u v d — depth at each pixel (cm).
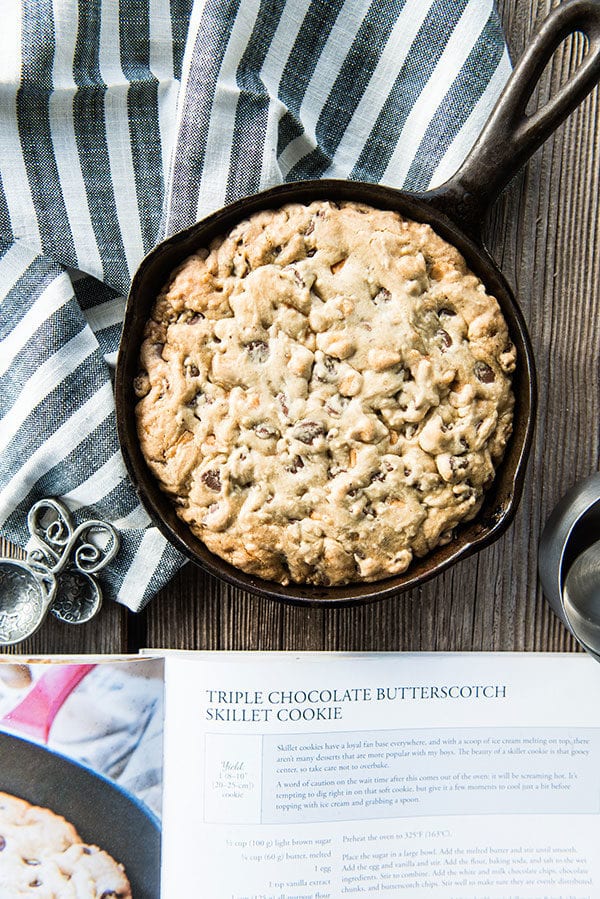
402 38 58
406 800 61
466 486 53
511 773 62
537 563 63
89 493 60
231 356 53
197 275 53
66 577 60
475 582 63
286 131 59
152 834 60
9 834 60
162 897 60
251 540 53
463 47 58
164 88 60
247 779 61
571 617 61
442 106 59
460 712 62
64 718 60
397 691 62
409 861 61
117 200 60
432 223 54
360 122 60
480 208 53
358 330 53
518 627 63
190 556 53
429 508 53
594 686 62
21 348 59
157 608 62
